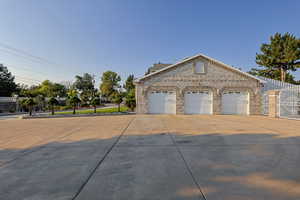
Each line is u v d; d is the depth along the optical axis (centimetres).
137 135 632
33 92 3253
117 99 1777
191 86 1567
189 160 367
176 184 263
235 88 1564
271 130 714
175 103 1565
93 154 414
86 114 1518
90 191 245
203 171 310
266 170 313
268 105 1498
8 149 466
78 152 432
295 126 828
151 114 1550
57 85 4272
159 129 756
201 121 1038
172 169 320
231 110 1562
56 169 326
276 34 2644
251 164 342
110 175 297
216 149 446
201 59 1577
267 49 2702
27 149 464
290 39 2506
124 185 262
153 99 1569
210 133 656
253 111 1556
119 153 419
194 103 1568
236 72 1573
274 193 236
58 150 451
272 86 1625
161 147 469
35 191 248
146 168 326
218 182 269
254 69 2948
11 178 290
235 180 275
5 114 2284
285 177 285
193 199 223
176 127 808
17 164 354
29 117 1414
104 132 700
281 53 2581
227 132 674
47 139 586
